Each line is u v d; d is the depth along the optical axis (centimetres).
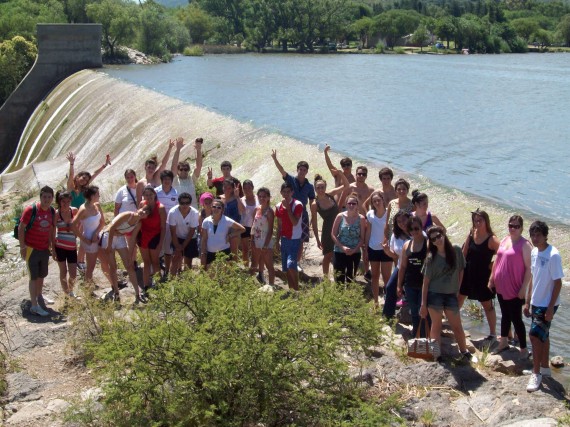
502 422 730
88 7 6894
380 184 1652
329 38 10844
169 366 701
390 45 12825
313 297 802
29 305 1111
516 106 3541
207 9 11356
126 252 1105
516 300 866
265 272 1252
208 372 676
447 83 4894
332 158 1909
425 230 961
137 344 703
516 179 1897
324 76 5488
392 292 973
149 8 7906
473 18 12444
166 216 1162
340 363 716
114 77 4081
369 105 3550
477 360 880
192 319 778
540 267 791
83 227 1123
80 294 1091
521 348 879
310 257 1336
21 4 7719
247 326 709
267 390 679
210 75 5394
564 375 858
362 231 1053
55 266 1280
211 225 1084
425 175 1950
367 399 766
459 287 877
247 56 8969
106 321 864
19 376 902
